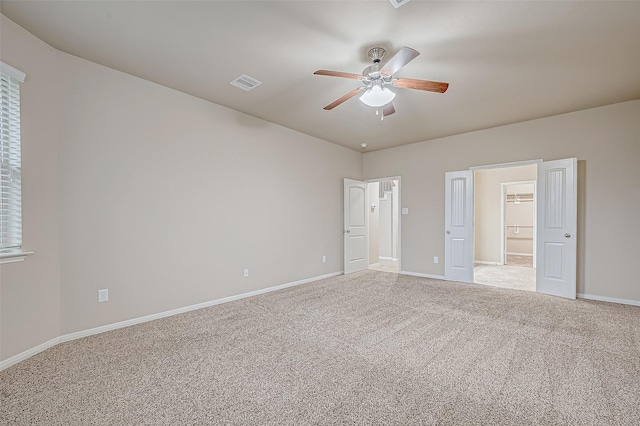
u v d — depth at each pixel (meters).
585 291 3.90
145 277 3.04
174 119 3.28
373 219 6.69
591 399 1.73
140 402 1.72
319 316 3.20
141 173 3.02
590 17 2.08
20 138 2.22
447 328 2.85
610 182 3.73
